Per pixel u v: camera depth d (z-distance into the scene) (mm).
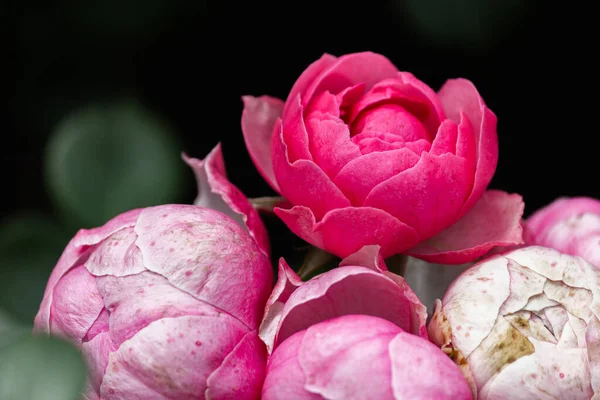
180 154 364
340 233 325
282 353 309
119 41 356
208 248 316
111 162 330
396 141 326
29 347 283
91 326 312
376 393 299
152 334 307
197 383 308
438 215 327
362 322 307
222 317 312
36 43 356
